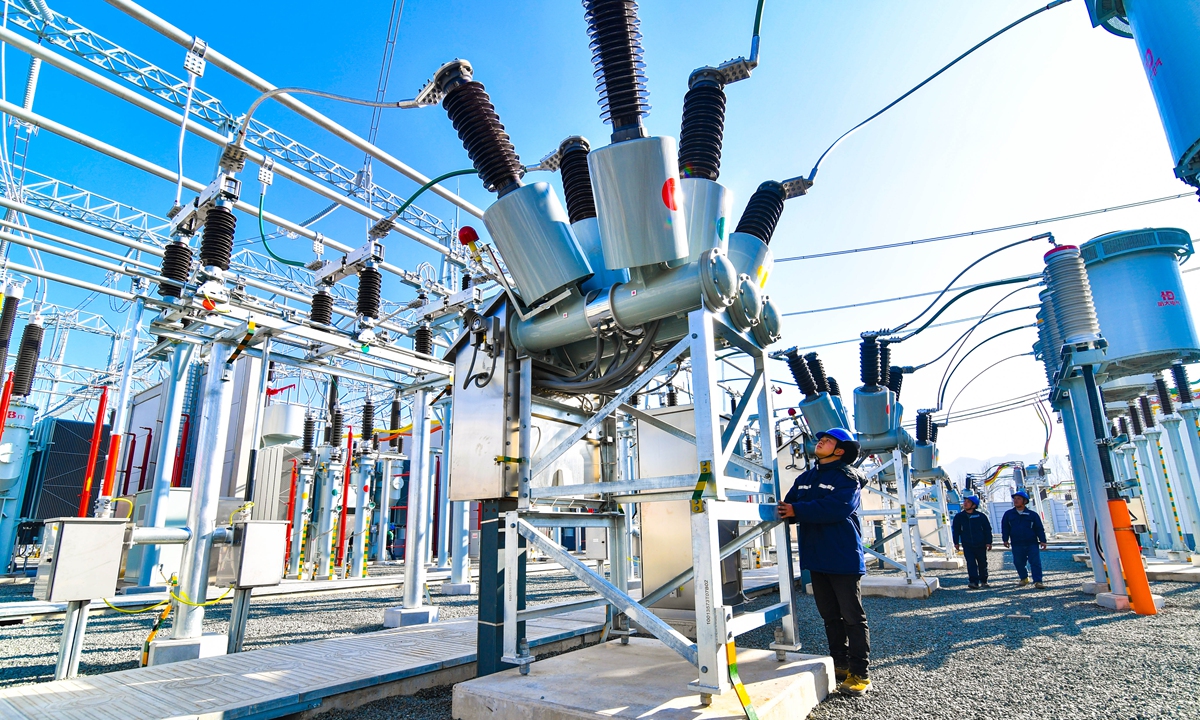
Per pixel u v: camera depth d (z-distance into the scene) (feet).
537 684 12.19
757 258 14.60
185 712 11.43
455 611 30.81
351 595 38.09
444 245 38.73
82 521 16.03
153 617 28.45
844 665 14.35
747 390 14.80
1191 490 44.37
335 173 32.53
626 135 12.30
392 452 67.10
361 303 23.34
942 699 13.20
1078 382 25.96
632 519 35.81
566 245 13.60
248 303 23.84
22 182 35.91
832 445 14.69
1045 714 12.15
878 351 35.09
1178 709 12.21
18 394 36.73
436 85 14.56
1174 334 24.11
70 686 13.23
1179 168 10.78
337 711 13.25
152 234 38.99
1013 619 23.39
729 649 10.89
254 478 20.07
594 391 15.51
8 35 21.48
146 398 64.80
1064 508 114.11
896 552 57.98
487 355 15.25
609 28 12.30
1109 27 13.69
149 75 25.11
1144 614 23.07
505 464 14.29
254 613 29.91
